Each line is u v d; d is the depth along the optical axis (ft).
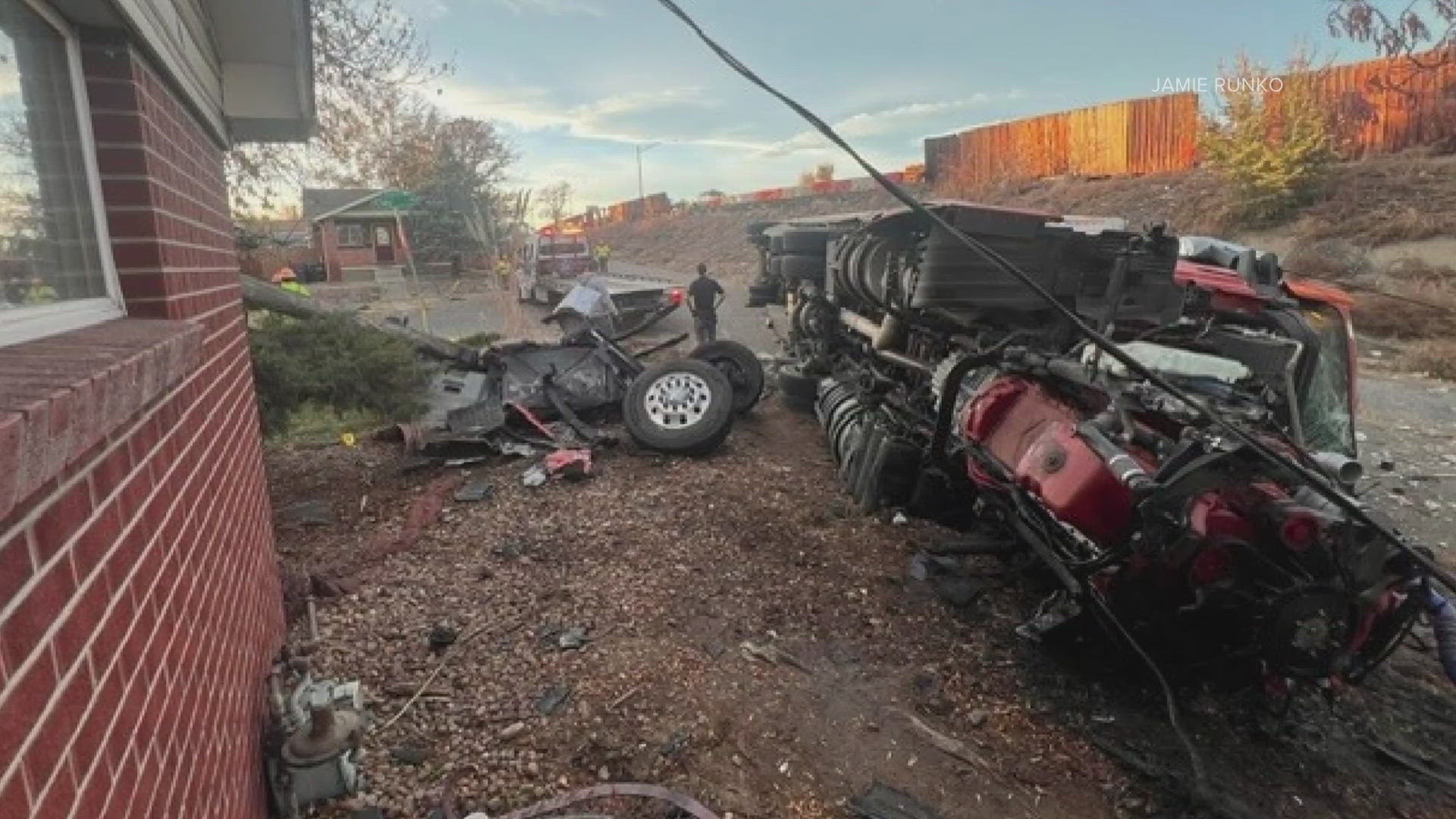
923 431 18.08
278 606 12.73
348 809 9.03
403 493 20.15
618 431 25.05
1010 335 15.03
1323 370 17.87
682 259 111.86
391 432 24.77
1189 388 11.68
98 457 4.68
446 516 18.35
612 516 18.01
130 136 7.75
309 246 103.50
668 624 13.32
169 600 6.01
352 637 12.94
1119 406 11.36
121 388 4.50
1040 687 12.10
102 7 6.91
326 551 16.60
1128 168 73.72
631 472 21.26
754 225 36.22
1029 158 82.23
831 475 21.58
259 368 23.02
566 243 68.33
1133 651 11.22
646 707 11.02
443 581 14.96
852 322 24.66
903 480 17.99
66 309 6.59
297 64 14.70
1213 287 17.15
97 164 7.61
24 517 3.65
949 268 15.05
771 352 43.29
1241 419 10.94
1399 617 10.35
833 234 26.16
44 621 3.80
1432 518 20.71
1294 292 18.74
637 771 9.84
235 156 38.58
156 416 6.08
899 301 18.45
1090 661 12.59
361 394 24.39
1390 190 53.67
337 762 9.07
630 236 142.41
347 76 38.27
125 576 5.04
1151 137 71.56
